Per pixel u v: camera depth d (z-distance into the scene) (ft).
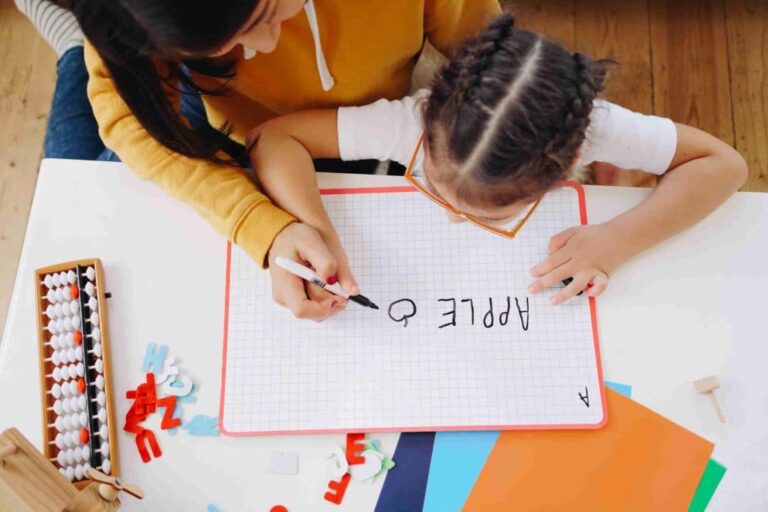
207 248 2.48
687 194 2.45
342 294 2.30
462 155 1.95
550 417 2.26
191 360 2.36
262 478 2.23
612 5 4.91
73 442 2.25
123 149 2.49
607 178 3.22
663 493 2.19
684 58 4.81
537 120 1.88
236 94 2.89
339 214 2.50
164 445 2.27
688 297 2.39
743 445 2.23
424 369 2.31
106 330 2.37
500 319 2.36
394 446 2.26
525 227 2.46
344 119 2.60
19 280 2.45
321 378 2.31
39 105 4.69
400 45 2.65
